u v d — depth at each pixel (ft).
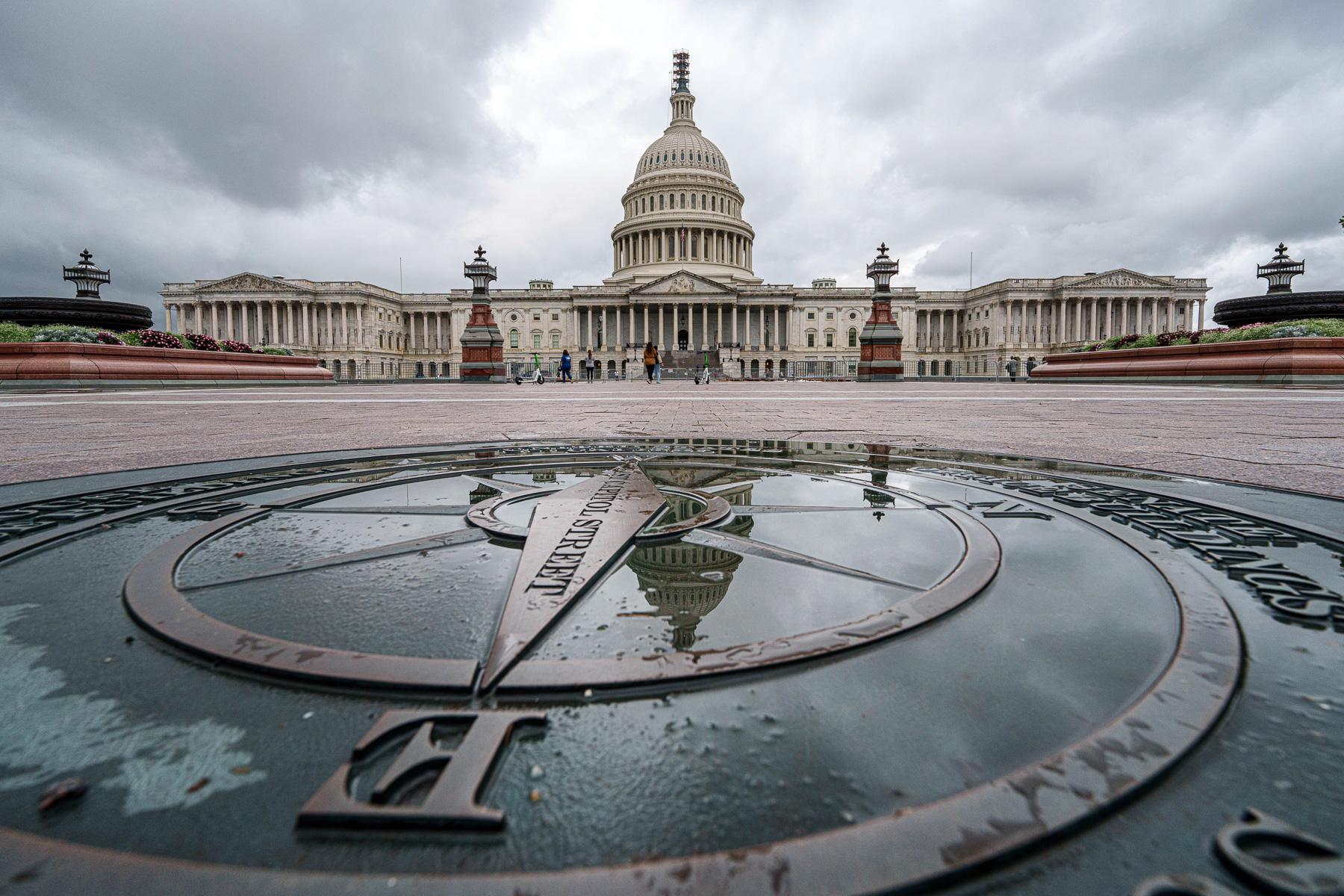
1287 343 68.85
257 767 2.89
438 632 4.24
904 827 2.50
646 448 15.12
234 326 294.87
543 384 117.29
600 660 3.82
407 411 32.50
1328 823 2.50
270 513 7.95
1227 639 4.13
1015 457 13.53
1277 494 9.25
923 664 3.85
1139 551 6.19
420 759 2.85
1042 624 4.44
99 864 2.28
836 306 309.63
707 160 321.93
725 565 5.72
